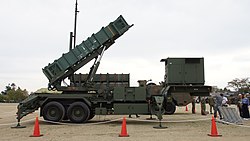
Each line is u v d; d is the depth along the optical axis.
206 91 16.00
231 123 15.12
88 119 16.02
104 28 16.34
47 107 15.02
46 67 15.94
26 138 10.00
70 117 15.01
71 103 15.39
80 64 16.27
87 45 16.14
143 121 16.78
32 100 14.75
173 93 15.91
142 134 10.92
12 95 77.06
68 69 16.16
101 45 16.42
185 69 16.05
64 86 15.71
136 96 15.02
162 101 13.66
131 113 15.02
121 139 9.61
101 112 15.20
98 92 15.41
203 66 16.08
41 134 10.96
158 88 15.30
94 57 16.44
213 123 10.66
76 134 11.02
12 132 11.80
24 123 15.78
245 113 18.30
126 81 21.83
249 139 9.76
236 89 82.94
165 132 11.56
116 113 15.03
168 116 20.41
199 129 12.66
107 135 10.70
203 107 22.06
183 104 15.82
